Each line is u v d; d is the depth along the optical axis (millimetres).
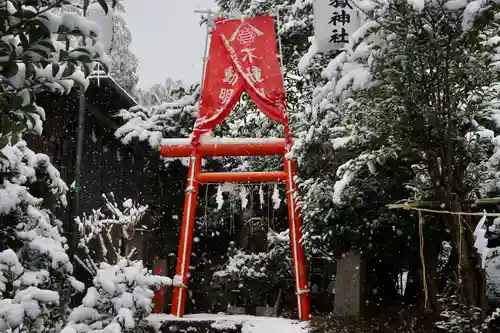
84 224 10570
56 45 2945
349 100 6898
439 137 6305
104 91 12523
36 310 5844
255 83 11633
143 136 13445
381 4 5898
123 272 7852
